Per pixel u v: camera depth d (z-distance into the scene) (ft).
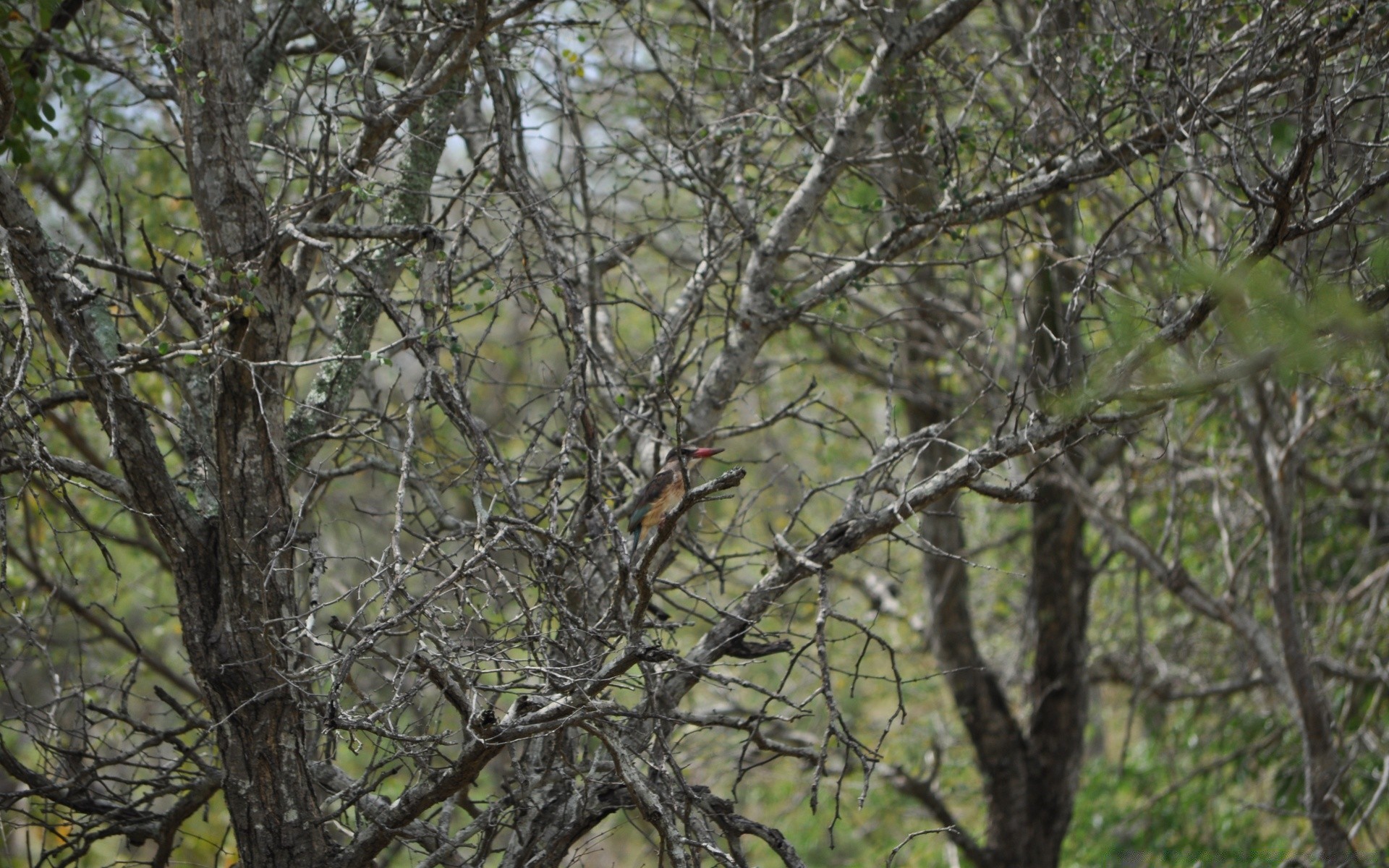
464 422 30.96
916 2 44.04
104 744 37.11
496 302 31.55
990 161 40.34
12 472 32.76
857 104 42.70
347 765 61.21
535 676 30.76
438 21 34.09
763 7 44.09
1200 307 28.55
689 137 43.91
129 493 31.14
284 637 28.40
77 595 55.77
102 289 30.17
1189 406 63.05
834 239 58.18
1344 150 39.45
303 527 36.99
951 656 64.03
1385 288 26.68
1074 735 63.26
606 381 36.06
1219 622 65.46
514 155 38.91
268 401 31.22
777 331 42.19
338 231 32.53
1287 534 53.21
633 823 31.58
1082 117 41.86
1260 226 29.68
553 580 28.99
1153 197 34.27
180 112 37.50
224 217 31.89
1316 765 53.01
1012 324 61.98
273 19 39.91
